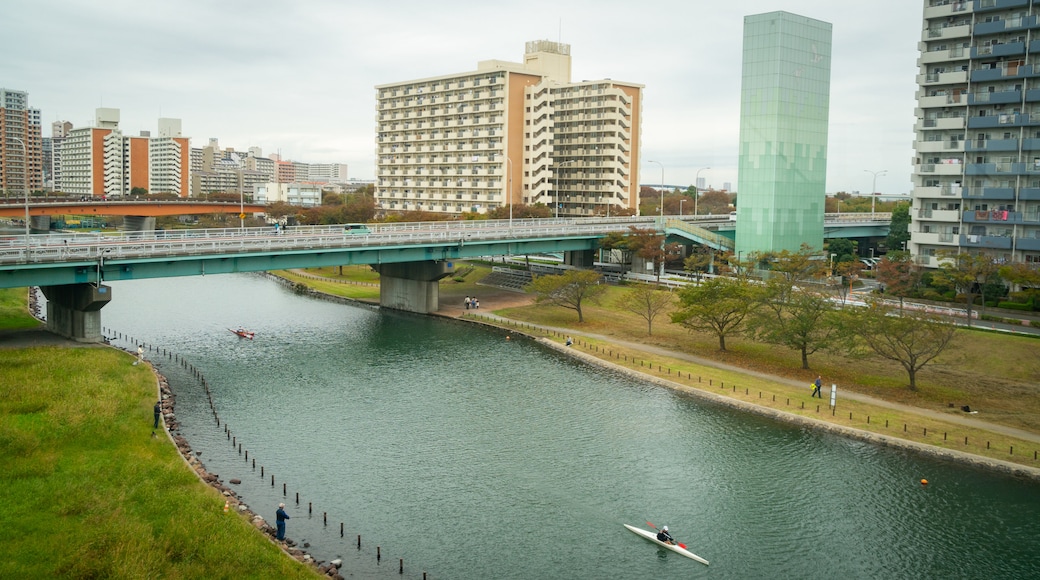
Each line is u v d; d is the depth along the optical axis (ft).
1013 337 290.76
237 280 551.59
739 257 458.09
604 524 173.17
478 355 321.52
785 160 471.62
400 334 362.74
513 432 228.43
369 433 225.76
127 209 655.35
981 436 216.95
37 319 349.00
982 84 405.39
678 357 309.63
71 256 276.82
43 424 192.24
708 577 152.87
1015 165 391.24
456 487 190.08
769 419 239.09
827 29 484.33
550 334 354.33
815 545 165.48
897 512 179.52
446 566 154.10
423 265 412.57
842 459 208.33
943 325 251.80
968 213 408.67
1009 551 162.81
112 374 246.47
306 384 274.98
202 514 156.76
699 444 219.41
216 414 237.86
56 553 137.39
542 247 446.60
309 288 498.69
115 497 160.45
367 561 154.40
